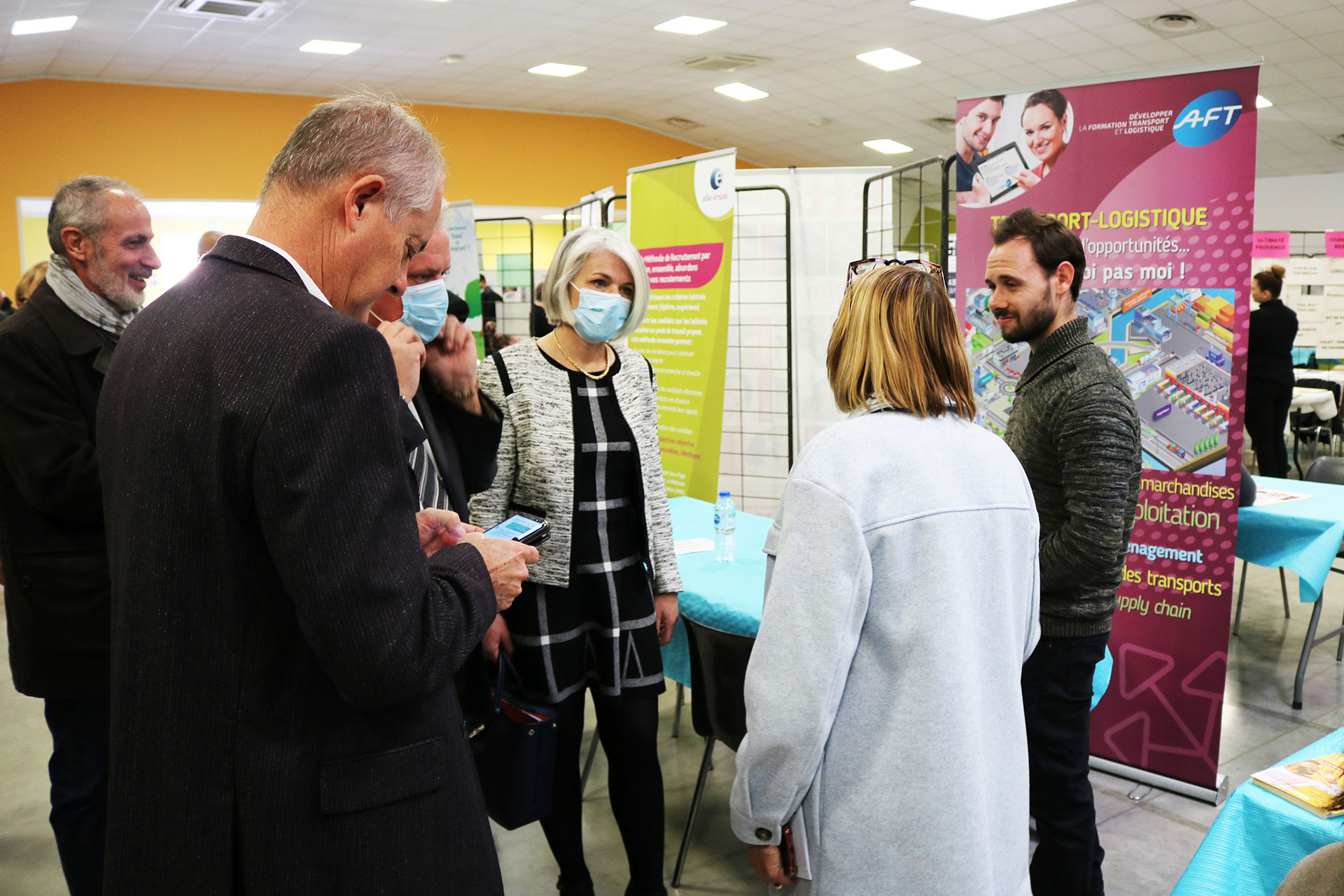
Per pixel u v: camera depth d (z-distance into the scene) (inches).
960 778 42.6
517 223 478.0
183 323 35.9
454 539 46.1
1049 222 73.4
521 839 99.9
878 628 43.5
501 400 73.8
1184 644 103.7
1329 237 357.1
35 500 68.6
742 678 80.4
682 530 118.0
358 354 34.8
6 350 68.5
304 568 33.1
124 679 35.2
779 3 301.6
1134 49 322.7
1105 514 67.5
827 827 44.3
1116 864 92.4
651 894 78.1
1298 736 121.3
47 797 110.2
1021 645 49.1
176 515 34.3
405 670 34.8
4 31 283.1
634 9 309.3
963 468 45.3
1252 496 126.3
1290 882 39.6
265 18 306.7
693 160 145.0
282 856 35.1
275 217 38.6
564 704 75.1
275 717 35.2
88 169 375.6
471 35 339.6
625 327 76.2
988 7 298.4
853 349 47.6
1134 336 102.4
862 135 500.7
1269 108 367.2
